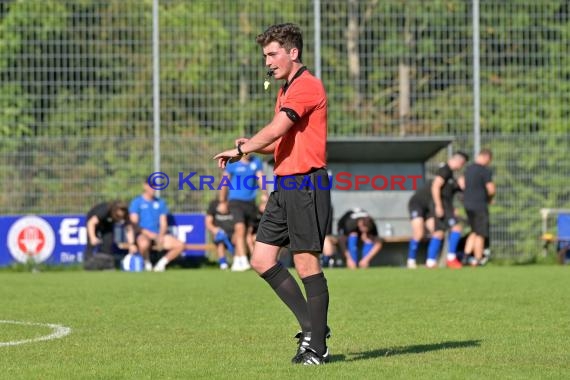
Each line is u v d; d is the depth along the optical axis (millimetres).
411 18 57750
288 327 27703
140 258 54875
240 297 37000
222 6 57031
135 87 56656
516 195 58188
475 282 43344
